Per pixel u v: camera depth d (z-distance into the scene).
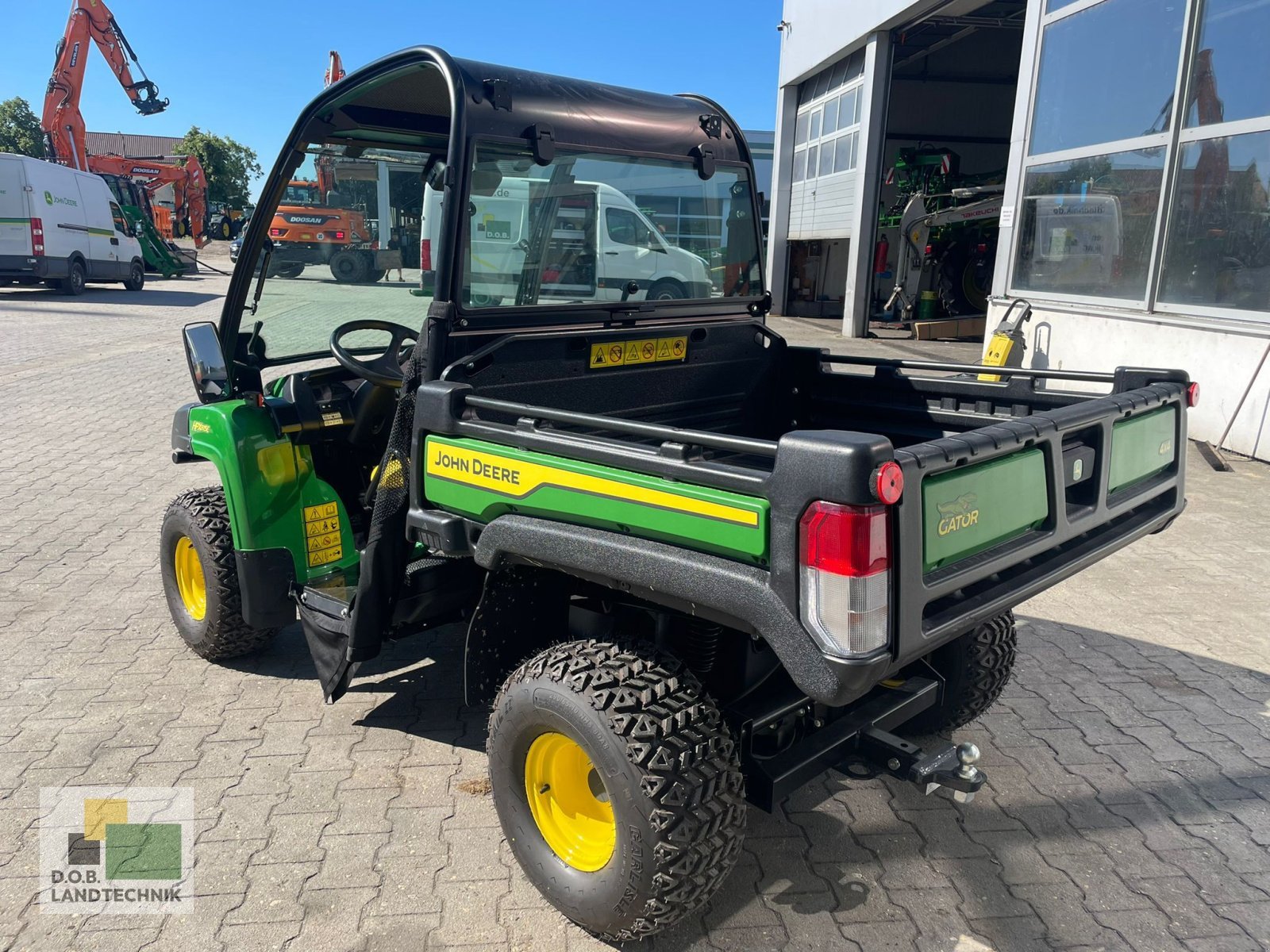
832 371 3.69
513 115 2.78
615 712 2.15
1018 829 2.86
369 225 3.44
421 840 2.77
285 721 3.46
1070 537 2.44
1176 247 8.38
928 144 20.70
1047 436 2.29
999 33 19.84
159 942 2.36
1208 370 7.84
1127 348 8.83
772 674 2.60
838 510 1.79
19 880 2.59
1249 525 5.86
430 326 2.67
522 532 2.38
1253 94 7.46
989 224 16.20
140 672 3.85
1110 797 3.02
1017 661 4.02
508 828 2.50
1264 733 3.43
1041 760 3.24
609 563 2.19
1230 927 2.44
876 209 15.64
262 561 3.48
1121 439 2.64
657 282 3.32
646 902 2.15
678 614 2.54
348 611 3.10
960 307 16.89
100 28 24.77
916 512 1.90
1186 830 2.86
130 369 11.45
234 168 55.69
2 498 6.28
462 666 3.93
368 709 3.56
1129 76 8.92
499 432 2.43
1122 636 4.29
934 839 2.80
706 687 2.50
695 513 2.04
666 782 2.09
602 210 3.09
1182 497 3.01
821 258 20.52
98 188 21.47
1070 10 9.75
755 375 3.71
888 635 1.88
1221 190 7.84
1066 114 9.96
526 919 2.45
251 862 2.66
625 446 2.20
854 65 16.17
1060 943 2.38
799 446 1.84
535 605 2.75
